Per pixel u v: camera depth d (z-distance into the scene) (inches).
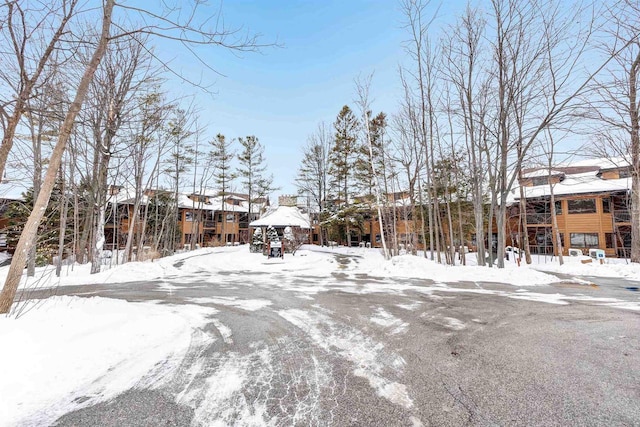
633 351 144.3
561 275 458.3
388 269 493.0
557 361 132.9
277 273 495.2
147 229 1102.4
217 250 1009.5
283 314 221.5
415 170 701.3
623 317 208.5
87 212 639.1
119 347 147.9
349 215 1163.9
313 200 1386.6
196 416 91.5
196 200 1482.5
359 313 224.2
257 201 1547.7
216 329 183.5
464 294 299.6
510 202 980.6
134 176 650.2
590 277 431.5
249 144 1477.6
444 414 92.1
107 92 443.2
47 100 271.3
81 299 227.5
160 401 100.6
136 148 577.6
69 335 150.9
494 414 92.0
